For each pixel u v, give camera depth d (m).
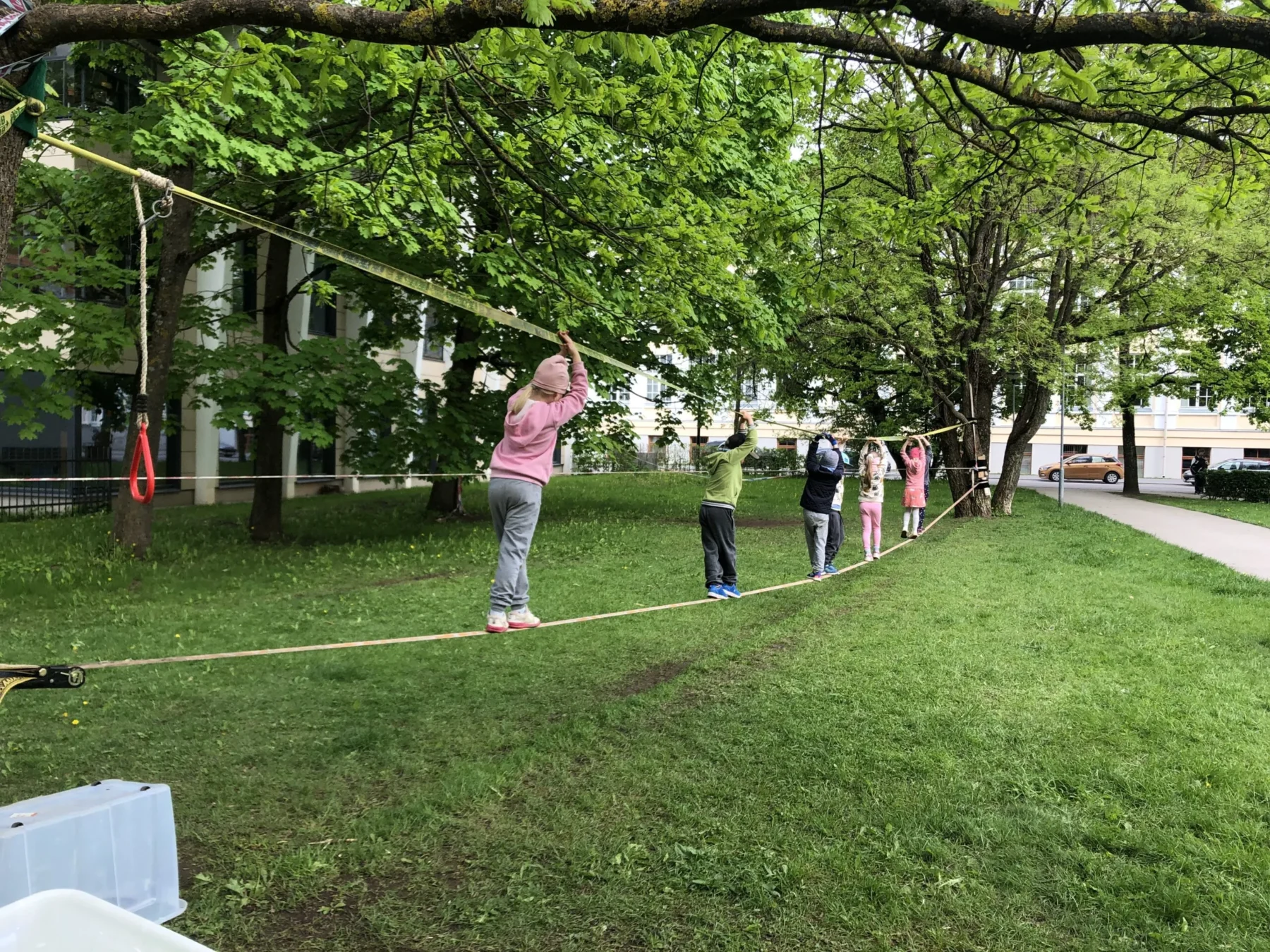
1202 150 17.39
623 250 7.41
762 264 13.61
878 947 3.34
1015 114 6.50
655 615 9.57
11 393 12.23
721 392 21.98
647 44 3.60
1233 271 19.47
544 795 4.77
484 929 3.51
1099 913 3.55
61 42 3.32
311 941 3.45
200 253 12.43
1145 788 4.68
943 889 3.72
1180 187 18.05
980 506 21.81
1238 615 9.20
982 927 3.45
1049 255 20.42
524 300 13.52
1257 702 6.16
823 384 30.02
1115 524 19.95
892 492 29.67
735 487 8.74
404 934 3.49
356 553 13.91
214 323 15.99
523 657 7.80
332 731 5.86
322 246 4.03
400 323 17.81
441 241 8.58
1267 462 39.75
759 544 15.68
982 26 3.55
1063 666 7.14
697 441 40.81
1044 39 3.55
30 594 10.14
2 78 3.16
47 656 7.56
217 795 4.80
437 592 10.74
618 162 8.77
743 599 10.51
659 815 4.51
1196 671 7.00
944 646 7.87
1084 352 21.95
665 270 7.57
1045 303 21.25
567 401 5.20
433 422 15.39
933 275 20.73
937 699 6.27
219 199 12.81
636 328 13.17
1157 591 10.75
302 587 11.05
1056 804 4.54
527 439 5.09
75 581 10.94
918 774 4.93
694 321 14.83
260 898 3.75
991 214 15.67
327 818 4.54
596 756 5.33
